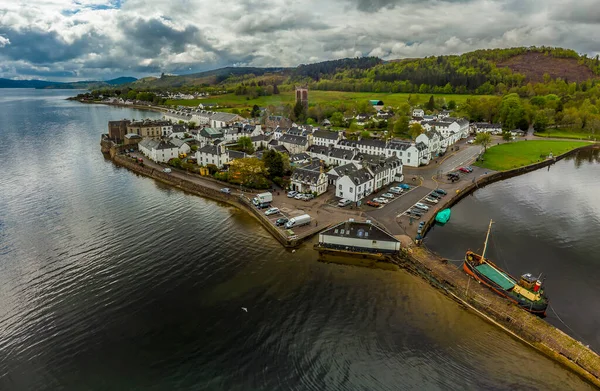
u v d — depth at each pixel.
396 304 62.03
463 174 138.62
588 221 98.62
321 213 97.94
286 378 46.81
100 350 51.16
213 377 46.91
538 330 54.72
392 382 46.47
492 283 64.38
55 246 80.50
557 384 46.81
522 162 158.00
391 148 155.38
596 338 54.91
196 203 109.75
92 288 65.25
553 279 70.81
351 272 71.81
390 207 102.38
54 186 123.12
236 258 76.38
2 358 49.84
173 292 64.25
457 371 48.44
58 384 45.84
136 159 152.88
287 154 150.38
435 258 75.12
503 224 95.88
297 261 75.62
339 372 47.84
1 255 76.44
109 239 84.25
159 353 50.66
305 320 57.53
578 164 164.25
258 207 102.25
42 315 58.19
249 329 55.41
